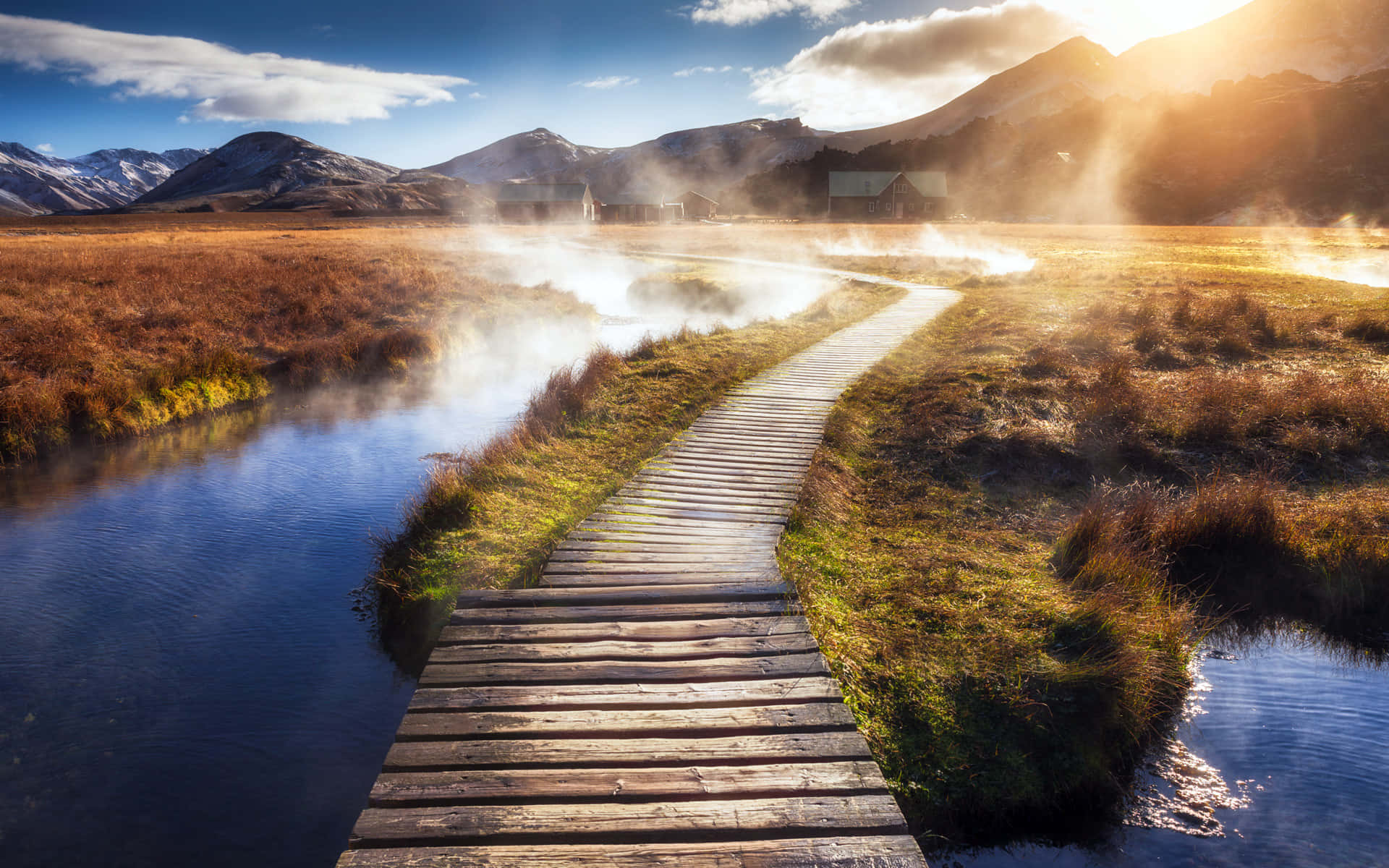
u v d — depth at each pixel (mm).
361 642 7250
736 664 5387
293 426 14781
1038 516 9203
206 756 5645
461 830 3750
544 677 5180
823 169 147125
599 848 3666
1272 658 6758
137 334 18891
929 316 22844
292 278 28391
